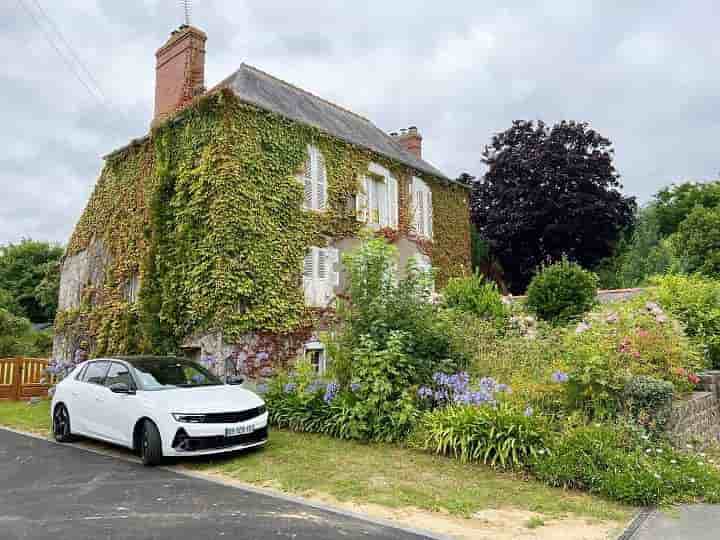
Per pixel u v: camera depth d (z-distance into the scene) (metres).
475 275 14.13
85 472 6.56
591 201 27.70
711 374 8.95
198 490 5.74
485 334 9.71
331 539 4.29
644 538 4.34
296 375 9.97
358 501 5.34
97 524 4.66
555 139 28.89
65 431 8.61
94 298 15.33
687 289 10.83
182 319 12.30
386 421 7.90
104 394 7.86
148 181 13.92
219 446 6.86
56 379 14.73
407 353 8.40
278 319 12.42
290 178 13.23
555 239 28.55
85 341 15.17
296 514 4.93
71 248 16.98
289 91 16.75
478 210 30.61
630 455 5.83
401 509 5.11
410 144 21.02
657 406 6.66
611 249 29.23
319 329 13.41
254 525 4.62
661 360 7.93
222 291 11.44
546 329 9.86
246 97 13.15
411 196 17.42
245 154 12.22
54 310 34.59
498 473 6.24
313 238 13.70
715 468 6.21
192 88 14.44
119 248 14.53
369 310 8.85
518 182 29.59
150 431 6.84
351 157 15.27
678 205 34.78
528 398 7.27
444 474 6.23
